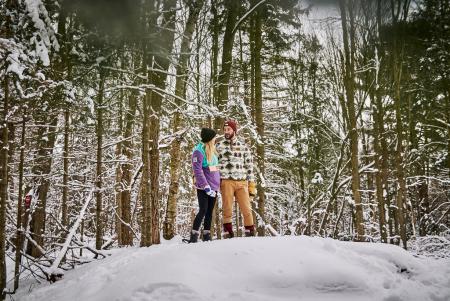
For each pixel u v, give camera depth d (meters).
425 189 14.45
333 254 4.11
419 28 6.50
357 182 7.99
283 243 4.20
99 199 7.10
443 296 3.67
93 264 5.27
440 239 9.38
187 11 7.23
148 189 5.60
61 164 9.89
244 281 3.54
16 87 4.91
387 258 4.20
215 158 5.31
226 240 4.32
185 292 3.29
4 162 4.86
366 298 3.41
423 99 12.16
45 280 5.78
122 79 6.74
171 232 7.88
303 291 3.46
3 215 4.86
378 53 8.01
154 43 5.62
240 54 12.22
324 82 12.15
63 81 5.52
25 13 5.02
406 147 10.77
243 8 10.11
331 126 12.97
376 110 9.13
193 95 9.66
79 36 5.40
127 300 3.35
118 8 4.75
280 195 13.70
